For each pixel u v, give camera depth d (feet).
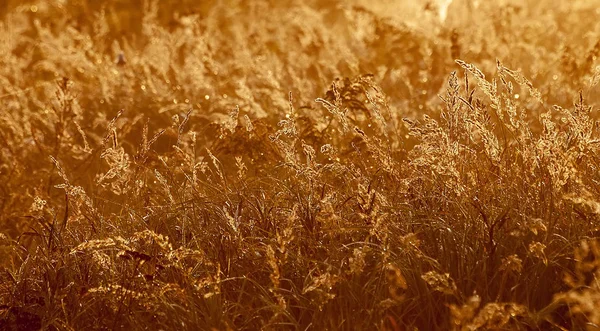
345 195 26.53
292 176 28.96
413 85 47.34
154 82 49.49
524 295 21.95
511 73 25.61
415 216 25.04
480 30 50.44
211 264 23.45
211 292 22.59
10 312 24.77
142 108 47.75
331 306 21.99
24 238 33.35
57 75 55.47
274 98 39.27
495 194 25.43
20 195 35.68
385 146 28.66
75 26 65.57
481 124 25.54
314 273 23.52
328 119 36.50
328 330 21.70
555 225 24.13
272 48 58.54
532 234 23.52
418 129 25.63
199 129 43.57
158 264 25.40
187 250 23.43
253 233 25.77
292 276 24.17
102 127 46.47
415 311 22.25
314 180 26.27
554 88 41.50
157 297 23.45
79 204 29.04
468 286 22.11
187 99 47.96
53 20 72.43
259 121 32.45
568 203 24.22
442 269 22.79
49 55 59.26
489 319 20.10
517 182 25.66
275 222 25.66
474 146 28.91
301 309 22.66
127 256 24.02
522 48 50.55
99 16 68.44
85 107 50.03
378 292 22.07
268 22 70.74
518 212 24.29
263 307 21.98
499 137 32.91
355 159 30.27
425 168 27.27
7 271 27.58
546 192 24.77
